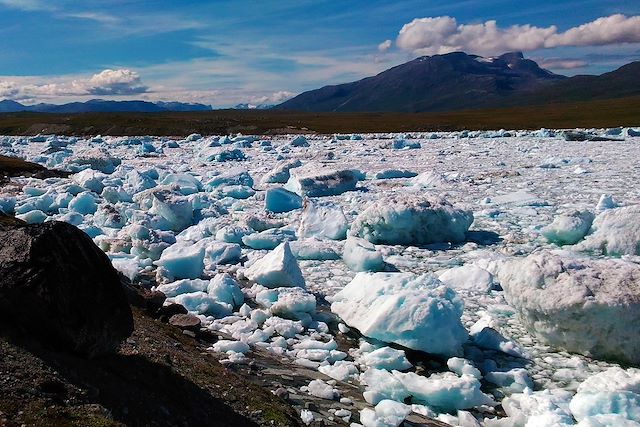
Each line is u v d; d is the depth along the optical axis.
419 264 15.88
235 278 14.69
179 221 21.25
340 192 28.41
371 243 17.19
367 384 8.73
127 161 47.16
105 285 6.37
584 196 25.08
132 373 6.39
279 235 18.47
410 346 9.73
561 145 51.56
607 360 9.84
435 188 28.75
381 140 66.69
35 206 24.12
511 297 10.89
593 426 6.68
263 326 11.20
